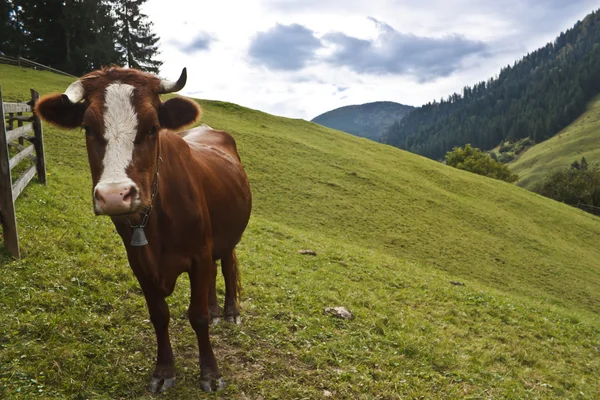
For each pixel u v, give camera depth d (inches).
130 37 2561.5
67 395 180.9
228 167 250.8
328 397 216.7
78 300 250.1
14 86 1245.7
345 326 312.2
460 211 1288.1
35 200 397.7
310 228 890.7
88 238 343.0
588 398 313.1
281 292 348.8
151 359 216.2
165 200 179.3
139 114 151.8
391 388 238.4
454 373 278.5
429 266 856.3
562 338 454.6
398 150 2025.1
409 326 347.6
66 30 2034.9
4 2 2081.7
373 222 1022.4
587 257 1234.0
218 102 1888.5
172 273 187.2
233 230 247.4
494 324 440.5
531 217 1504.7
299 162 1309.1
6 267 262.4
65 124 165.0
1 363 188.2
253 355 240.5
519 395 272.7
